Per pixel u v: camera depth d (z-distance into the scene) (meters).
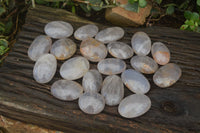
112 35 0.61
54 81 0.59
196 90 0.57
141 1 0.65
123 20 0.69
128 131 0.55
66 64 0.59
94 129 0.56
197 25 0.68
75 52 0.61
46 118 0.57
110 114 0.56
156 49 0.60
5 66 0.60
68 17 0.66
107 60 0.59
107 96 0.57
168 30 0.63
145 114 0.56
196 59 0.60
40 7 0.66
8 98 0.57
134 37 0.61
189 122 0.55
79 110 0.56
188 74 0.59
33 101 0.57
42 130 0.59
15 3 0.79
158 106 0.56
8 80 0.58
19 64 0.60
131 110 0.55
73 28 0.64
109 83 0.57
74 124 0.56
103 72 0.59
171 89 0.58
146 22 0.74
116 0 0.67
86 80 0.58
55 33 0.62
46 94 0.57
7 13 0.79
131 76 0.58
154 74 0.59
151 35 0.63
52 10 0.66
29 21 0.64
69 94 0.57
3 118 0.59
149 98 0.57
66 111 0.56
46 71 0.58
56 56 0.60
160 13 0.73
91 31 0.62
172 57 0.60
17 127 0.59
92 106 0.55
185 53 0.61
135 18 0.68
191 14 0.68
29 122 0.59
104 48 0.60
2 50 0.74
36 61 0.59
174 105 0.56
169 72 0.58
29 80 0.58
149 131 0.55
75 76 0.59
